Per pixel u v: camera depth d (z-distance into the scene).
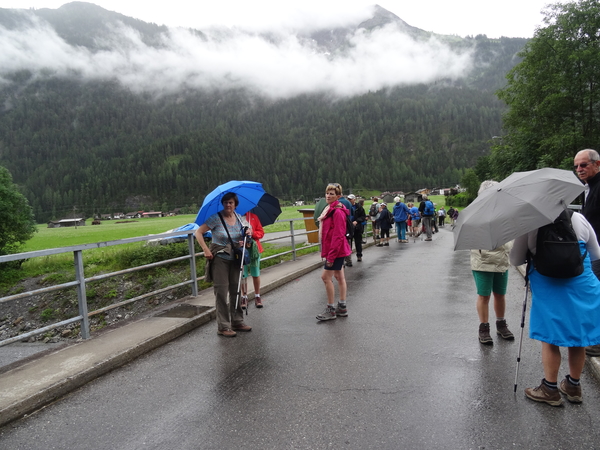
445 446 2.86
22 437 3.22
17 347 9.22
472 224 3.45
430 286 8.32
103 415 3.52
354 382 3.93
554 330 3.28
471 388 3.73
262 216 7.13
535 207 3.24
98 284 13.84
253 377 4.16
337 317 6.27
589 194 4.62
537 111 32.16
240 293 5.75
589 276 3.33
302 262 11.59
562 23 30.78
